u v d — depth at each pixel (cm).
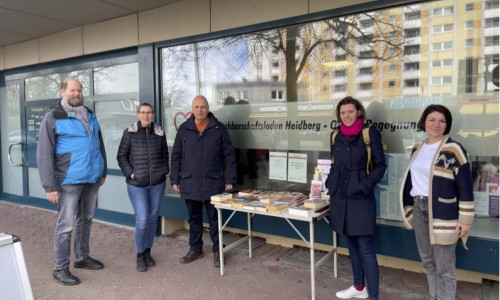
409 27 309
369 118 332
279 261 371
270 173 391
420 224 246
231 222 415
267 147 391
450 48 295
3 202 672
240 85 403
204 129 352
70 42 534
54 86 581
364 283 293
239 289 315
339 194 274
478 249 290
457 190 229
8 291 165
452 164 228
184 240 445
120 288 322
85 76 538
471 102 290
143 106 351
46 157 310
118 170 514
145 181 351
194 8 419
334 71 346
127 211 511
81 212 355
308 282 325
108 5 434
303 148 369
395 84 318
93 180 338
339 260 368
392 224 329
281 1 364
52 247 430
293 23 359
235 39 402
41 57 577
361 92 334
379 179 263
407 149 317
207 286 322
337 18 341
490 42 282
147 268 362
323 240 364
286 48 371
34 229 505
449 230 230
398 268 351
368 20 326
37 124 609
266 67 385
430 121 239
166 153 372
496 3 279
